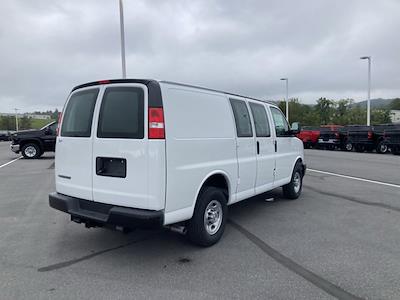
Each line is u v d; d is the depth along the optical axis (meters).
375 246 4.90
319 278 3.89
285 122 7.52
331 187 9.62
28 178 11.18
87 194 4.55
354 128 25.23
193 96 4.61
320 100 71.06
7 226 5.86
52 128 18.64
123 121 4.22
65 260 4.40
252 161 5.92
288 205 7.40
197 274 3.99
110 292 3.57
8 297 3.46
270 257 4.50
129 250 4.74
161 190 4.04
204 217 4.73
